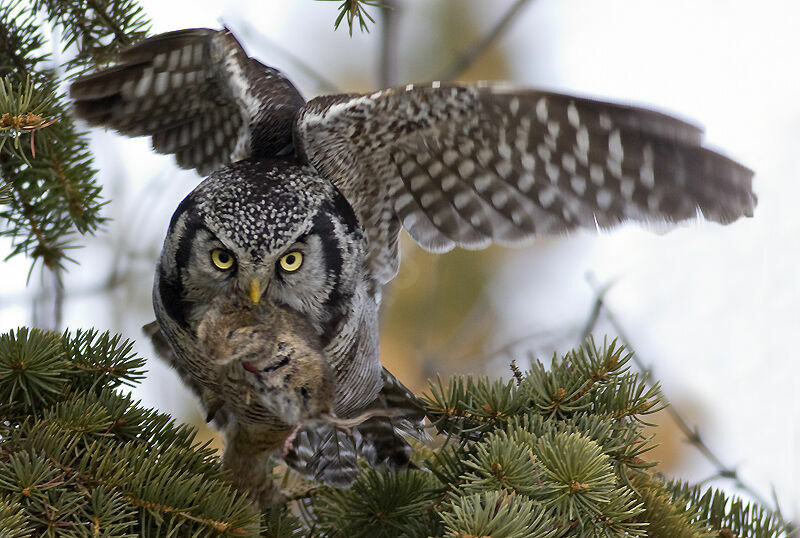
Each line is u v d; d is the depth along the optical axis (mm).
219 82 7848
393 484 6945
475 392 6934
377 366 7836
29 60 7770
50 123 6648
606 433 6520
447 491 6695
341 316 7281
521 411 6762
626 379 6738
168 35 7449
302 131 7121
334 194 7219
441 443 7688
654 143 6457
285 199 6945
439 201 7777
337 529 7031
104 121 7953
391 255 8078
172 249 7012
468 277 11820
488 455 6121
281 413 6219
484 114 6906
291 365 6270
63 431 6293
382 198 7836
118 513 5988
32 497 5793
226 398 7332
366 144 7410
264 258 6785
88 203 7820
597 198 7062
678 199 6695
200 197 6945
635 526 6176
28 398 6402
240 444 7543
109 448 6156
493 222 7738
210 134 8328
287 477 8156
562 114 6594
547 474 6004
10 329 6641
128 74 7668
